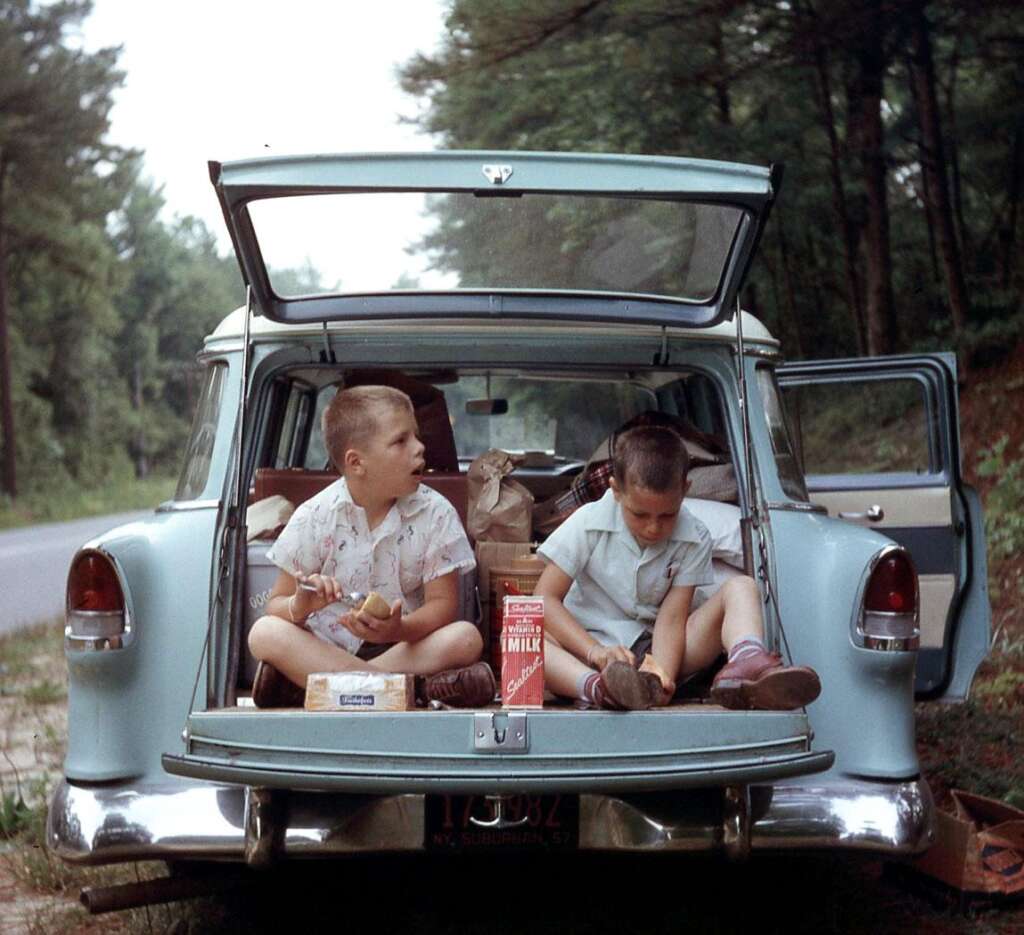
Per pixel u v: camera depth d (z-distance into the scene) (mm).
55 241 47594
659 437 3566
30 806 5512
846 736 3518
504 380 5617
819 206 15336
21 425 51562
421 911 4125
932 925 3912
